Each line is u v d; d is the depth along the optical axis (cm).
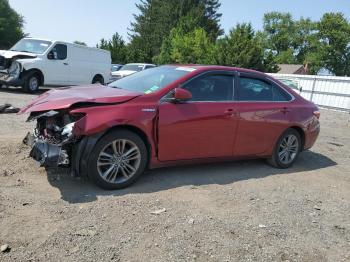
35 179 486
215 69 571
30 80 1472
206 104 543
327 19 7456
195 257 349
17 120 842
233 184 549
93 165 459
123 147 479
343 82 2020
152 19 7319
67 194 452
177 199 470
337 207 510
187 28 5994
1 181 468
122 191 479
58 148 445
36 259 321
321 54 7475
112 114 463
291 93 669
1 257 319
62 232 365
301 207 493
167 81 534
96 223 388
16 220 379
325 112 1897
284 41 8256
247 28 4644
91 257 332
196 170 595
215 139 555
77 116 454
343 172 689
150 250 352
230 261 350
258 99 613
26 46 1575
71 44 1677
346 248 400
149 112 489
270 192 535
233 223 422
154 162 511
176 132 513
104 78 1930
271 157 647
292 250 382
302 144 686
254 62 4488
